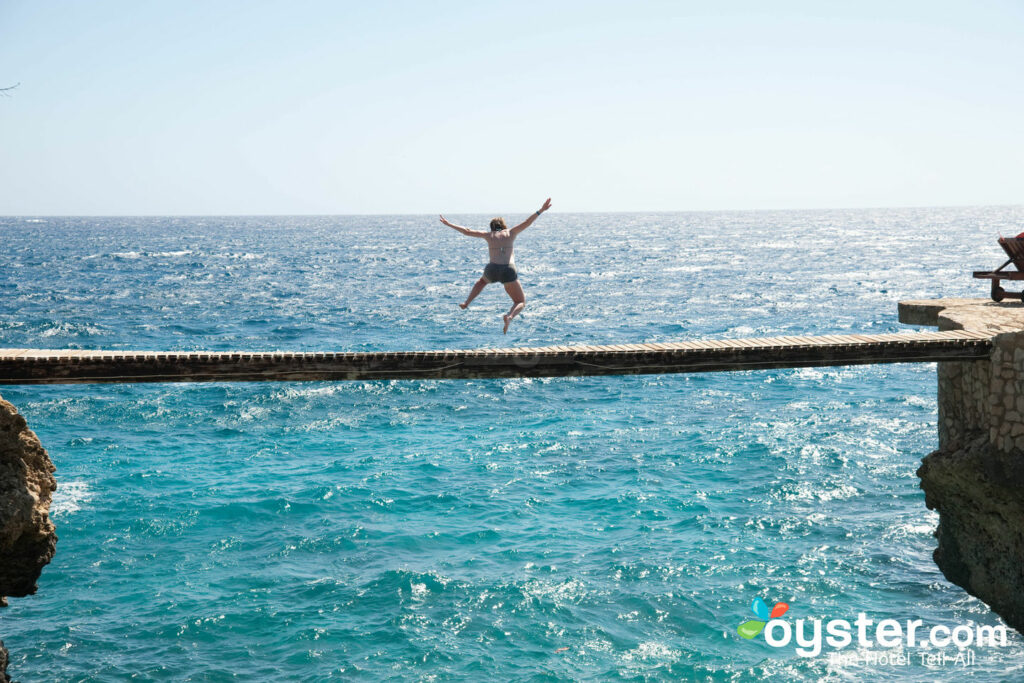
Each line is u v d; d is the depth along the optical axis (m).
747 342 16.77
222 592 20.58
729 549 22.67
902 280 103.00
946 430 19.97
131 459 31.33
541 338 61.62
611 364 16.09
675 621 18.95
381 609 19.67
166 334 62.91
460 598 20.14
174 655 17.73
